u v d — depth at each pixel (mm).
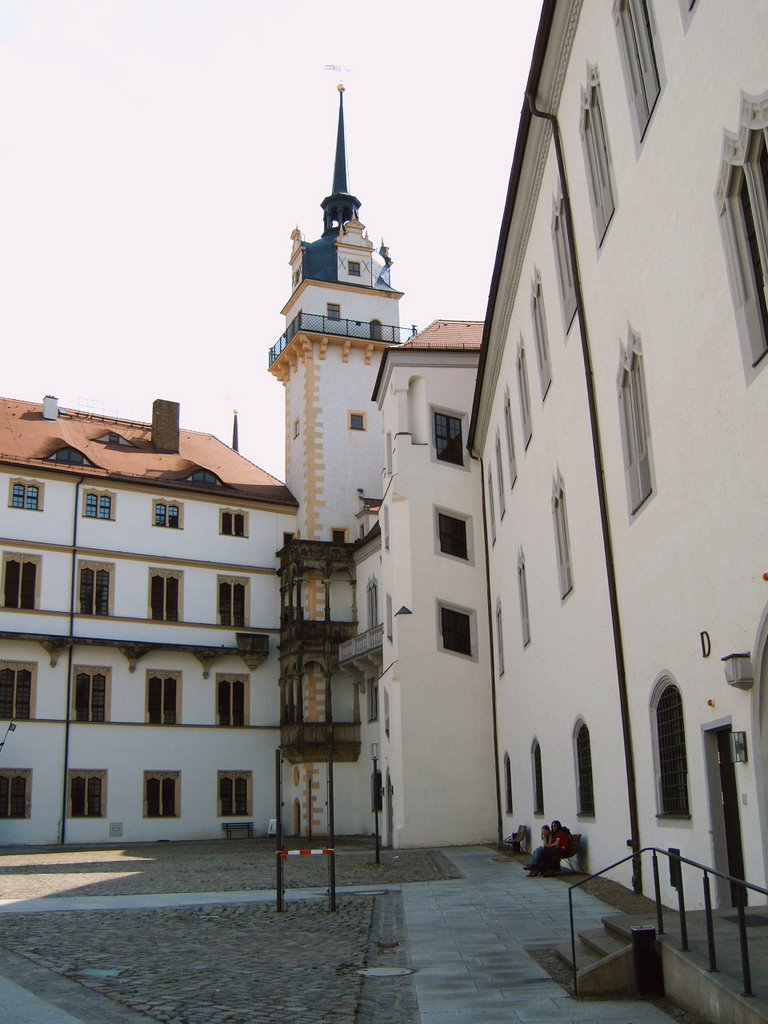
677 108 14156
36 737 50344
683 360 14352
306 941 15289
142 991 11312
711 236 13078
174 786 53469
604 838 20359
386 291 65250
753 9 11547
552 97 21719
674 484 14977
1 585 51219
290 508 60844
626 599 18047
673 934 10531
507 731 35531
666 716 16156
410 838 38000
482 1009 10117
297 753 53656
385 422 44812
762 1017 7629
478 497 41719
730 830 13711
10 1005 10344
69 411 60500
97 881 27125
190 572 56750
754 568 12164
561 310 22609
